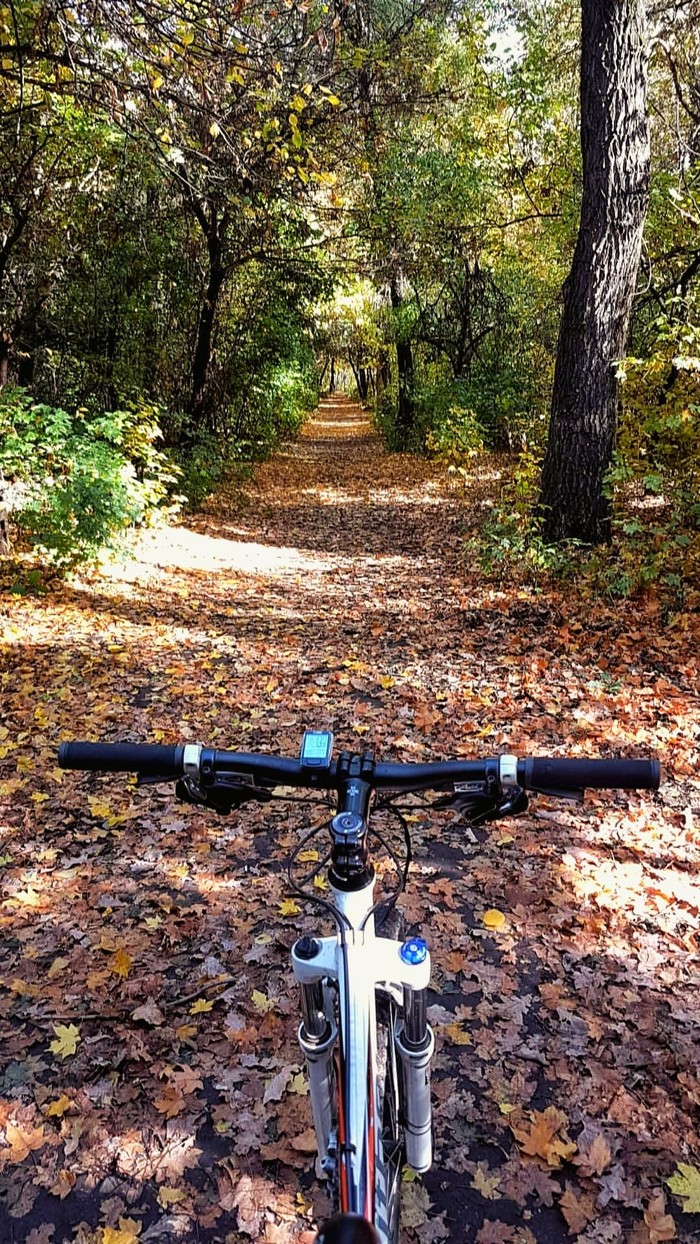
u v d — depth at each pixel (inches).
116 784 195.5
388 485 762.8
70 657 283.3
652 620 279.4
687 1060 111.6
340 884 63.4
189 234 657.6
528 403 811.4
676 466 345.1
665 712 212.7
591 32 319.9
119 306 627.2
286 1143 103.1
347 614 339.9
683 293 477.1
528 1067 112.3
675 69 463.8
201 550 480.7
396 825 171.9
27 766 203.6
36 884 157.6
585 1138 101.5
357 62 367.9
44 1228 93.8
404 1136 78.8
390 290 977.5
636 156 326.0
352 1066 61.1
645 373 347.3
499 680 244.8
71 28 258.7
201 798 70.7
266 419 960.9
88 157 504.4
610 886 148.3
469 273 881.5
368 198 673.6
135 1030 121.6
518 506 379.2
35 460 373.1
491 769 65.7
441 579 389.7
